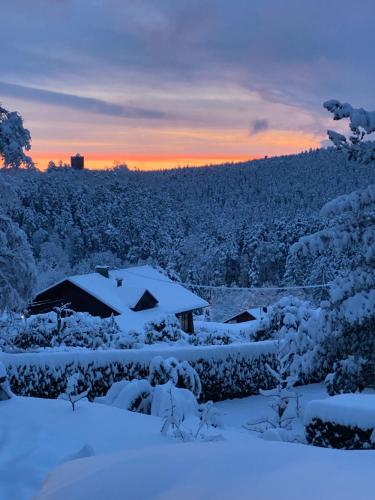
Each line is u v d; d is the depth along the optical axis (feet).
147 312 121.90
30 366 47.70
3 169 78.02
